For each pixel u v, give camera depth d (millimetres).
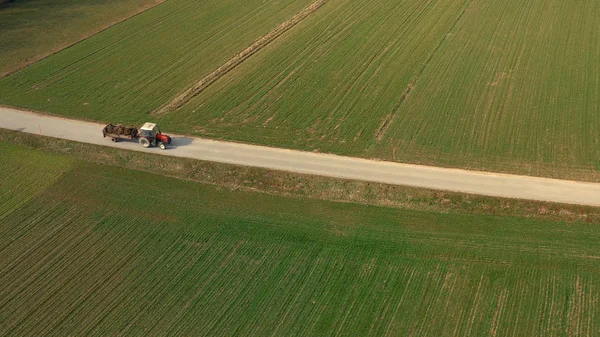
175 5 96062
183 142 58969
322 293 42219
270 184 53156
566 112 61219
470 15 85750
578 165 52938
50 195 54156
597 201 48156
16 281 44875
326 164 54281
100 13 93938
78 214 51656
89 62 77438
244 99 66625
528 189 49875
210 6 94812
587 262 43531
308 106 64438
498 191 49719
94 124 63125
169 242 47844
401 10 88625
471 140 57156
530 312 40062
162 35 84688
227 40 82062
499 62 72062
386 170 53031
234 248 46781
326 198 51375
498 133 58125
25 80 73438
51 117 64812
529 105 62812
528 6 87688
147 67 75500
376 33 81438
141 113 64812
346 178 52156
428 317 40031
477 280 42656
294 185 52562
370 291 42188
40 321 41312
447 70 70812
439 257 44781
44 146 60281
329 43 79125
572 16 83312
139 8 95625
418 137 57938
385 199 50469
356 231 47719
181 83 71125
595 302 40469
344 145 57125
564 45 75438
